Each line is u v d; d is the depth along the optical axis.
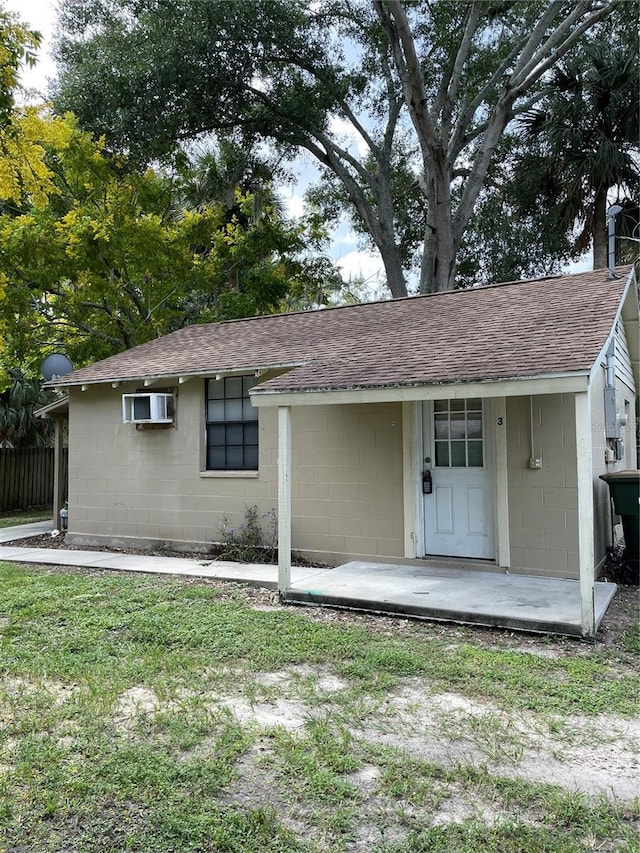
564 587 6.33
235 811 2.77
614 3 15.12
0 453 16.64
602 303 6.93
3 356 14.78
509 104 17.03
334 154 20.20
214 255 17.03
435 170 17.39
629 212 15.73
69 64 17.17
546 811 2.78
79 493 10.59
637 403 12.05
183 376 9.16
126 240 14.05
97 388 10.44
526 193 18.41
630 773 3.13
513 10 18.59
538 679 4.29
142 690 4.20
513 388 5.42
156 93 16.31
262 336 10.08
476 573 7.06
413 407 7.72
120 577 7.72
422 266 18.77
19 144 7.39
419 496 7.69
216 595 6.79
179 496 9.61
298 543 8.50
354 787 2.97
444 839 2.57
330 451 8.33
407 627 5.57
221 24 16.02
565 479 6.81
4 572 8.12
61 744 3.40
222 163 20.98
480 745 3.40
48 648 5.02
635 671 4.49
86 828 2.67
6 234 13.07
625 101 15.38
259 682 4.30
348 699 3.99
